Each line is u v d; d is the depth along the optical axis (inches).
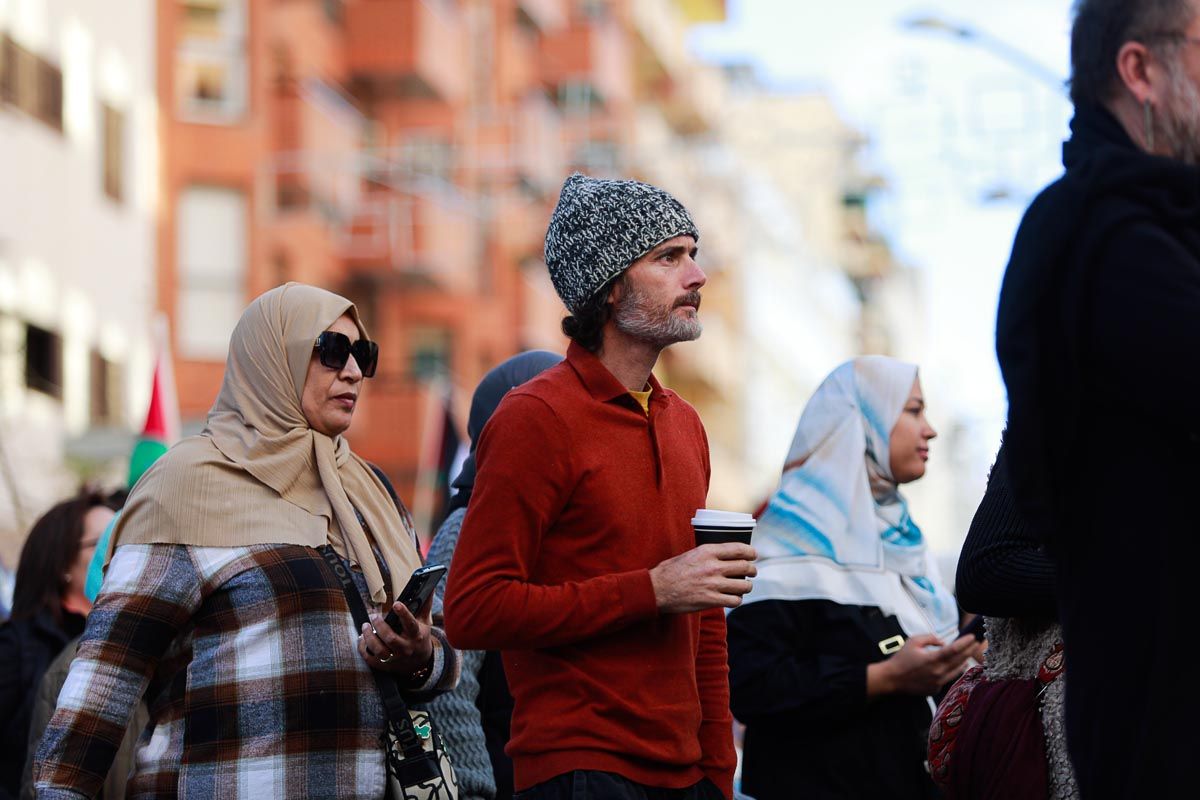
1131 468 345.4
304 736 505.7
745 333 5575.8
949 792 485.4
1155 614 341.7
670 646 475.8
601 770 460.1
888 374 674.8
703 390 5378.9
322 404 545.6
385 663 514.0
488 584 464.1
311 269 3255.4
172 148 2925.7
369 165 3457.2
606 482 473.4
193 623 521.0
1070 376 349.4
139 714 624.7
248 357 543.5
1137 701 343.3
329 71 3422.7
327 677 511.2
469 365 3654.0
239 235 2992.1
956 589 475.8
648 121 4972.9
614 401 483.8
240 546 520.4
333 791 504.4
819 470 661.3
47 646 708.0
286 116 3176.7
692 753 475.5
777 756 632.4
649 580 461.7
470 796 565.6
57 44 2482.8
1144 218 343.6
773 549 649.6
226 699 507.2
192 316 2960.1
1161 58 354.9
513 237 3907.5
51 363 2438.5
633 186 493.0
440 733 562.9
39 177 2423.7
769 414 6131.9
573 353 491.2
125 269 2682.1
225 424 539.8
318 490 542.0
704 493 499.8
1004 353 358.6
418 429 3476.9
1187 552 340.8
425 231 3481.8
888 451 668.7
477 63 3922.2
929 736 498.6
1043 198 358.3
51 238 2452.0
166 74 2893.7
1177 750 337.7
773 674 623.5
